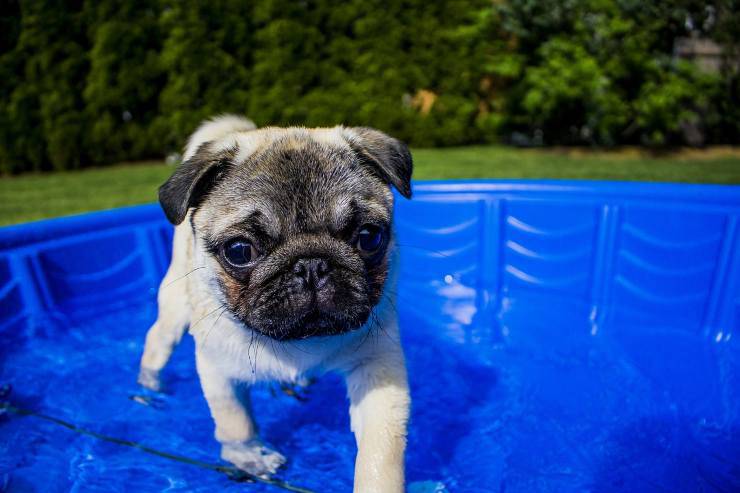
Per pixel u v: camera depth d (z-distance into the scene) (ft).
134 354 1.21
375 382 0.79
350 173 0.77
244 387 0.89
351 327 0.72
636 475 0.84
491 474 0.86
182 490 0.83
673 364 1.12
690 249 1.28
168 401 1.06
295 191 0.72
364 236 0.75
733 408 0.98
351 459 0.91
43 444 0.92
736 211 1.22
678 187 1.32
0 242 1.24
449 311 1.40
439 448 0.93
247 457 0.87
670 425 0.95
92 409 1.02
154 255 1.49
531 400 1.03
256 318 0.71
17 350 1.21
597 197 1.40
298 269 0.69
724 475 0.83
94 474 0.86
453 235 1.55
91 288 1.39
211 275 0.77
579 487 0.83
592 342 1.22
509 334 1.27
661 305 1.32
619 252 1.38
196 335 0.83
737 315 1.21
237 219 0.72
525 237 1.48
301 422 1.01
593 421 0.97
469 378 1.11
